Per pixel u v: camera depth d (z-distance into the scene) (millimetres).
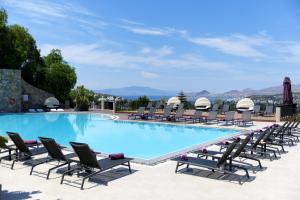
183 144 13750
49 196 5609
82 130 18156
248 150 9109
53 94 32562
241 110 23094
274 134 11195
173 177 6895
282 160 8734
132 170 7500
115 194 5754
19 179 6648
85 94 29266
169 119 20750
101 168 6484
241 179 6789
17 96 27016
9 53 29953
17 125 20125
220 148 9641
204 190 6035
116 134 16672
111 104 29688
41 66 34812
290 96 22281
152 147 13047
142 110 22344
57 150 6941
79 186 6207
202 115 21016
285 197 5688
